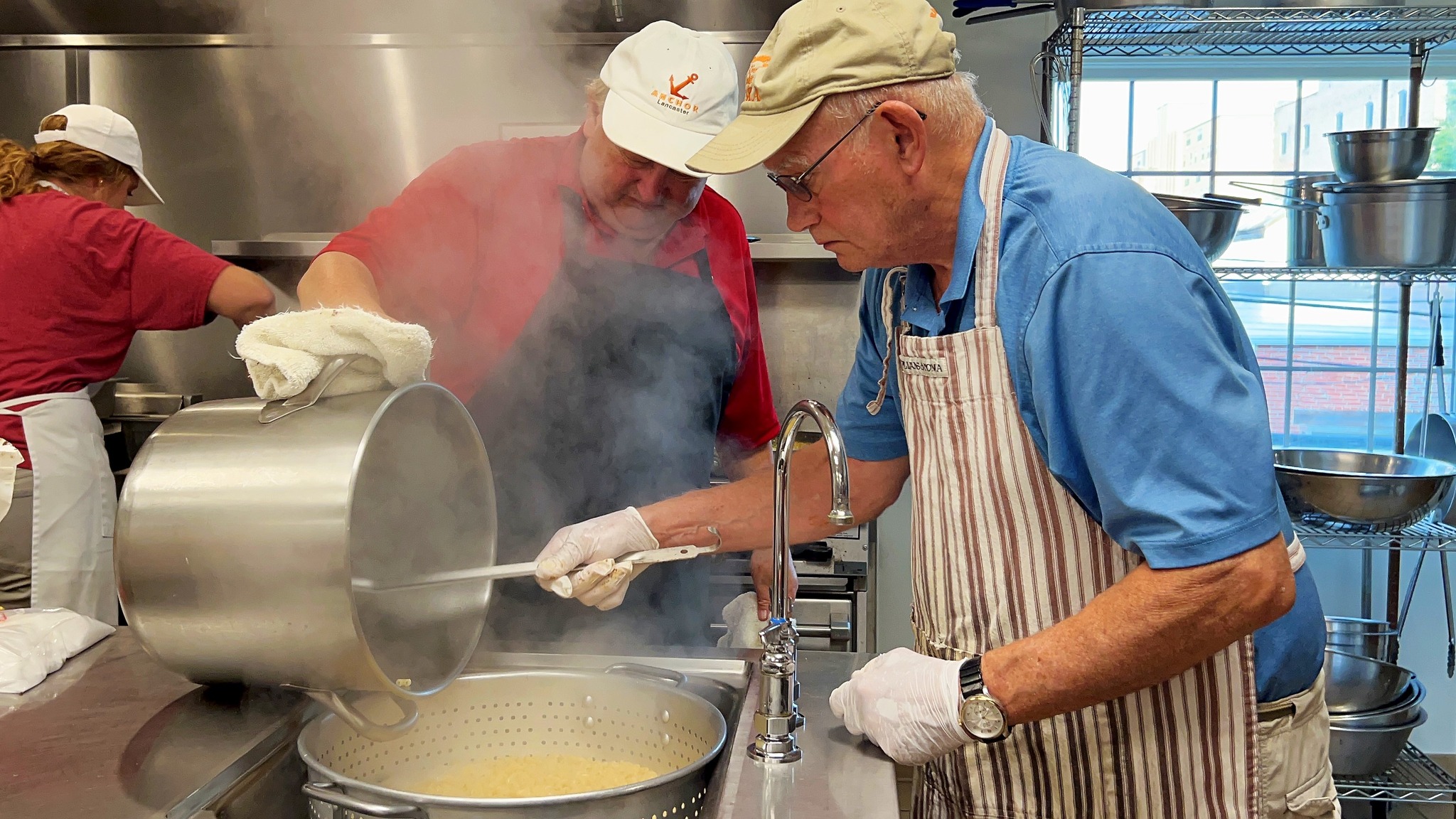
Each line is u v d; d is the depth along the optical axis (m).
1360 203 2.34
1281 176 3.16
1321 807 1.23
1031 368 1.02
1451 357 3.12
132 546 0.99
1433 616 3.05
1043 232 1.01
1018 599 1.13
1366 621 2.81
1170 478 0.94
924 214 1.09
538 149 1.83
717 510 1.43
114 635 1.37
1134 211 1.01
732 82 1.62
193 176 3.07
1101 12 2.35
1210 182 3.20
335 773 0.96
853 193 1.06
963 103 1.07
